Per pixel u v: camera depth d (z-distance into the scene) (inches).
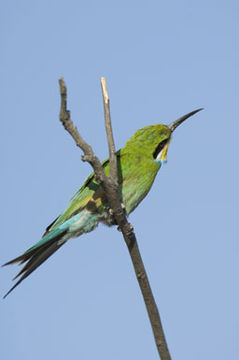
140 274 291.6
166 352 285.1
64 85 244.4
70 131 261.9
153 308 288.5
